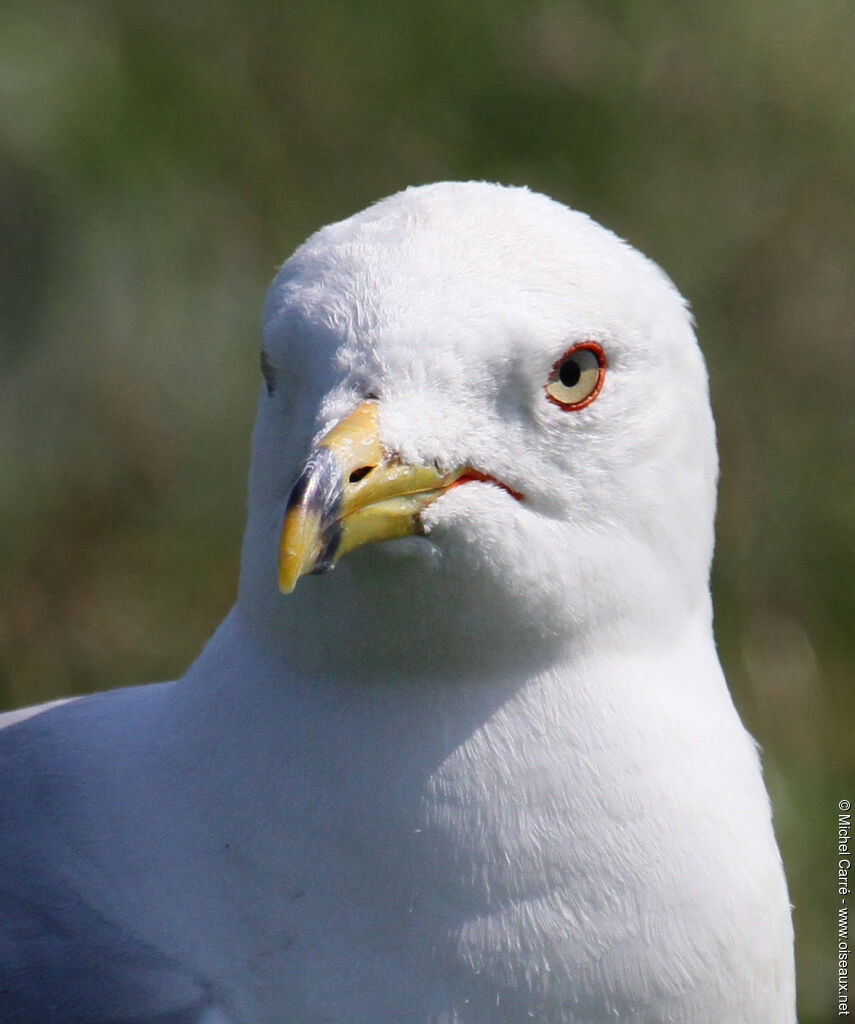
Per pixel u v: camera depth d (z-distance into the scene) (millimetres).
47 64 9211
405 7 9961
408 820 4375
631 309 4465
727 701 4762
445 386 4238
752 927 4551
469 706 4438
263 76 9750
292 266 4531
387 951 4355
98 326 9445
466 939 4340
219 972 4414
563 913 4355
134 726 4895
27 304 9359
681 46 10094
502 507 4281
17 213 9273
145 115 9438
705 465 4723
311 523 3961
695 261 9938
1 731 5199
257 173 9617
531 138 9883
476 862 4355
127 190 9359
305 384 4344
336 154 9750
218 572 9625
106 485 9625
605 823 4391
